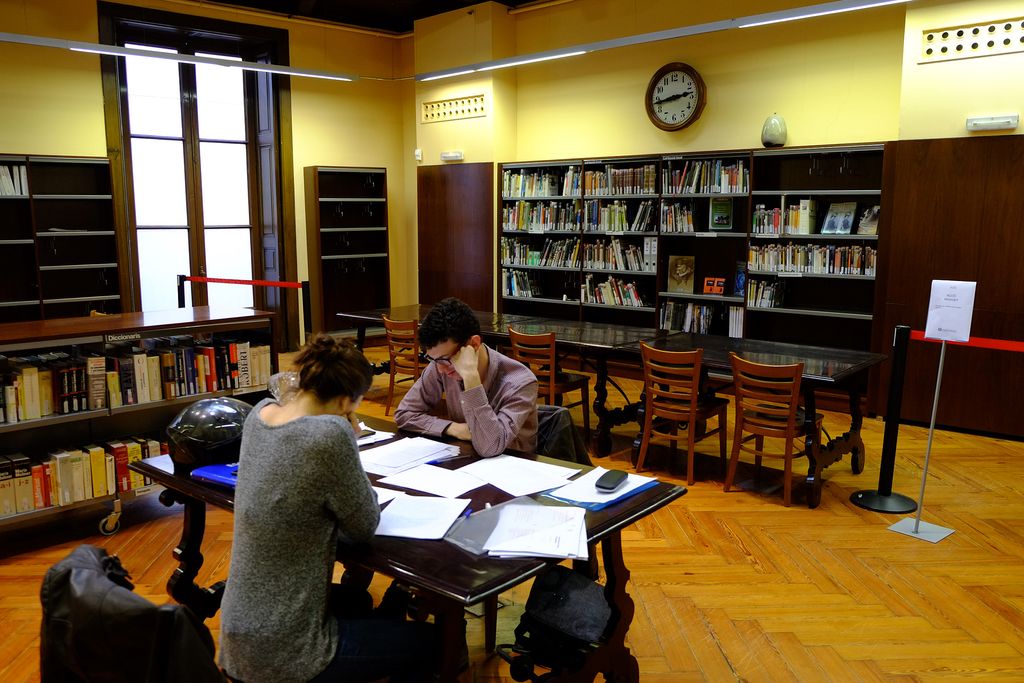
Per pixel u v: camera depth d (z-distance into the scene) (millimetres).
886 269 6031
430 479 2334
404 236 10266
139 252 8234
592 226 7859
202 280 7348
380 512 1991
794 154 6711
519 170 8570
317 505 1742
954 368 5750
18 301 7246
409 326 6090
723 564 3533
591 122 8266
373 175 9688
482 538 1895
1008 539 3799
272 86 8805
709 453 5285
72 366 3756
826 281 6816
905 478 4719
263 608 1737
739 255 7215
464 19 8648
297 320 9273
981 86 5426
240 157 8992
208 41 8594
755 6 6965
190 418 2475
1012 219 5395
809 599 3191
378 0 8734
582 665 2100
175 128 8406
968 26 5426
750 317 7152
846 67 6516
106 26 7586
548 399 5348
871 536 3848
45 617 1552
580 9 8164
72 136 7500
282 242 9078
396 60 9930
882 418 6145
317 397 1883
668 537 3848
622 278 8008
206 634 1516
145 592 3266
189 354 4117
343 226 9477
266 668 1733
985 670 2668
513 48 8758
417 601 2283
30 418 3631
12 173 7059
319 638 1774
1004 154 5375
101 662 1473
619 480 2248
